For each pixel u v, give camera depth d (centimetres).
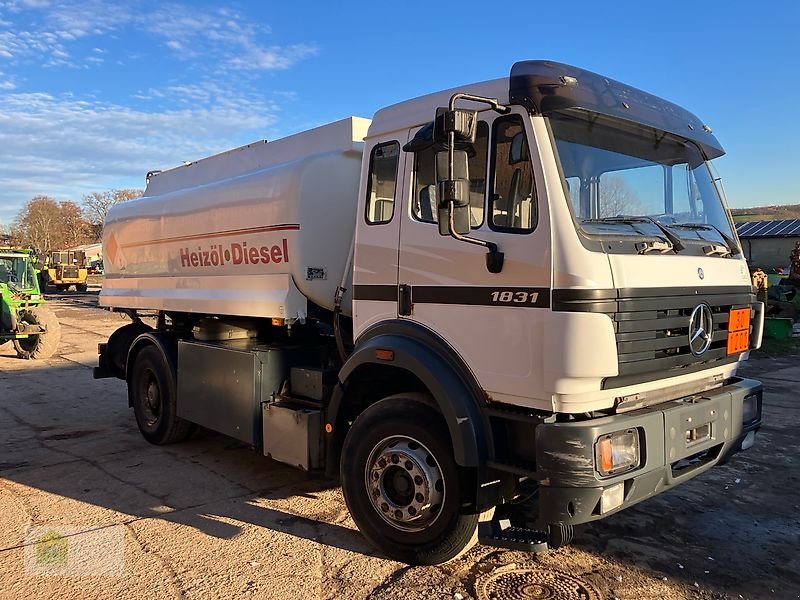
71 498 528
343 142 538
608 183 374
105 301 820
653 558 418
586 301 324
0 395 999
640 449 345
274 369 541
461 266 379
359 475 428
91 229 9988
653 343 351
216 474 593
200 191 641
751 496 534
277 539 445
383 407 416
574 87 356
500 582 384
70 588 376
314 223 518
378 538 418
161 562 409
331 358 559
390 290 425
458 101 389
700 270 386
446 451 382
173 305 677
